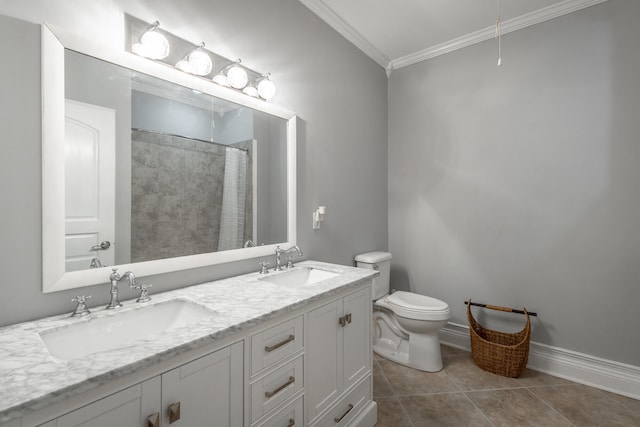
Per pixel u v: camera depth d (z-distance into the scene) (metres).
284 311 1.17
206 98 1.56
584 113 2.15
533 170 2.35
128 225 1.28
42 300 1.06
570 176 2.21
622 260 2.04
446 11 2.30
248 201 1.76
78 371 0.72
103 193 1.21
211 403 0.96
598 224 2.11
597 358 2.11
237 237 1.70
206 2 1.54
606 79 2.08
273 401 1.16
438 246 2.80
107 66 1.22
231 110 1.68
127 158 1.28
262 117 1.84
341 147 2.48
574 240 2.20
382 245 2.98
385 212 3.03
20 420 0.62
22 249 1.03
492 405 1.89
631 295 2.01
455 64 2.71
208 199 1.57
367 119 2.79
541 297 2.32
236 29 1.68
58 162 1.09
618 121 2.04
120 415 0.76
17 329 0.96
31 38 1.04
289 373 1.22
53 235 1.08
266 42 1.85
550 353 2.28
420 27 2.50
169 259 1.40
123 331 1.12
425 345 2.30
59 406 0.67
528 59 2.37
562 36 2.23
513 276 2.44
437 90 2.81
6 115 1.00
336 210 2.43
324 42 2.30
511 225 2.44
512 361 2.18
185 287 1.46
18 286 1.02
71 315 1.07
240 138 1.72
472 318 2.51
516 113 2.42
